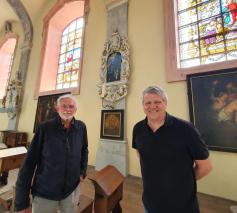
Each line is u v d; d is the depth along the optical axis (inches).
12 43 456.8
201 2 179.3
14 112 342.6
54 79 338.6
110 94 204.8
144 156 61.3
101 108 219.6
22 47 380.8
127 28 213.8
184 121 59.1
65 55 336.2
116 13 227.5
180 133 56.2
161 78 176.7
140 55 196.7
